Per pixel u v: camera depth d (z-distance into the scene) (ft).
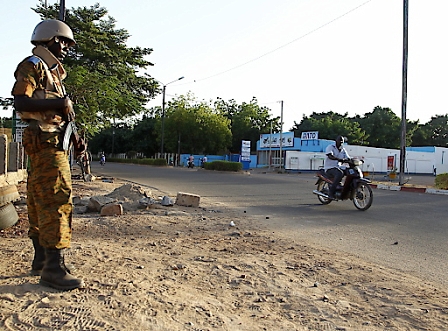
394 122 220.64
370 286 13.41
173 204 31.17
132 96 66.28
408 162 169.78
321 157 145.38
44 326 8.96
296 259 16.57
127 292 11.13
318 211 33.14
